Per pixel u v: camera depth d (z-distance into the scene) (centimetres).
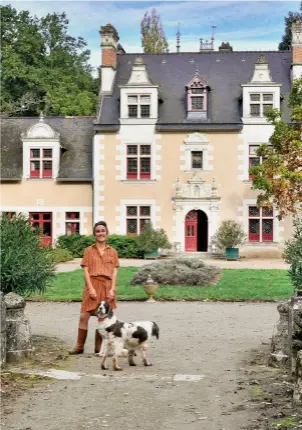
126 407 789
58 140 3928
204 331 1373
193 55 4184
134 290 2125
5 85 5762
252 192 3781
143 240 3628
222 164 3800
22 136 3922
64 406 795
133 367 1023
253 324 1471
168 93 3966
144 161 3850
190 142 3812
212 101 3897
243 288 2155
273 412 752
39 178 3916
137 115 3831
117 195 3841
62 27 6412
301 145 3334
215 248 3750
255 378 935
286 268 3034
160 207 3825
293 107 3450
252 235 3797
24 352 1055
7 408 784
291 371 933
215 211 3791
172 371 992
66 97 5719
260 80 3788
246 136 3788
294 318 945
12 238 1268
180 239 3806
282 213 3356
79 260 3531
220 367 1020
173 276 2284
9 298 1066
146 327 1028
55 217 3900
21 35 5825
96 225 1159
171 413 763
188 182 3809
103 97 3950
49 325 1460
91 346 1210
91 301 1128
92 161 3969
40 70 5788
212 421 729
